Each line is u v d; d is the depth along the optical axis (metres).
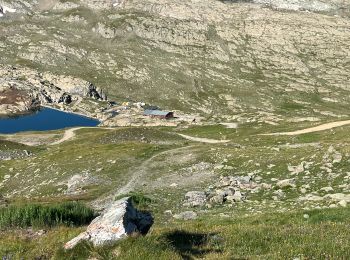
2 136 194.62
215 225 27.06
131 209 19.84
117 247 17.50
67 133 199.38
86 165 75.50
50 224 25.30
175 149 81.50
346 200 34.00
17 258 18.97
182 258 16.95
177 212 40.12
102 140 139.25
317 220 26.33
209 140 139.00
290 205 36.16
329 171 46.59
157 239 18.20
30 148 141.38
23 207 26.38
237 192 44.72
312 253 17.33
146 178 60.12
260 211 35.41
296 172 48.88
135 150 82.25
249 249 19.39
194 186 51.72
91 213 28.09
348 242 18.42
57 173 74.75
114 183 60.06
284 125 145.62
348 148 52.38
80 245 17.84
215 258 17.39
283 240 20.19
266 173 51.47
